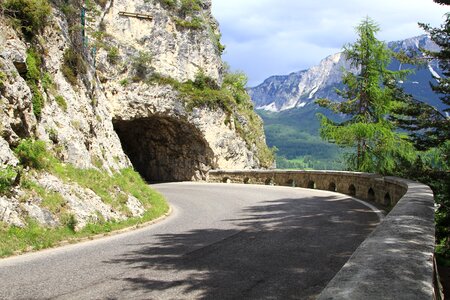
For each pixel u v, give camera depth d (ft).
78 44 60.49
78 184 39.55
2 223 27.81
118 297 17.04
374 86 90.38
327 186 78.59
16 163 32.55
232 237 31.71
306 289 17.93
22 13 45.27
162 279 19.79
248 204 57.57
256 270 21.27
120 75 111.24
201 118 121.60
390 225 14.80
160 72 119.34
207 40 132.05
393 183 46.98
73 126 48.29
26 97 38.75
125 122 130.11
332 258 23.67
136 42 117.39
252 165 138.62
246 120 143.13
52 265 23.08
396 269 9.09
